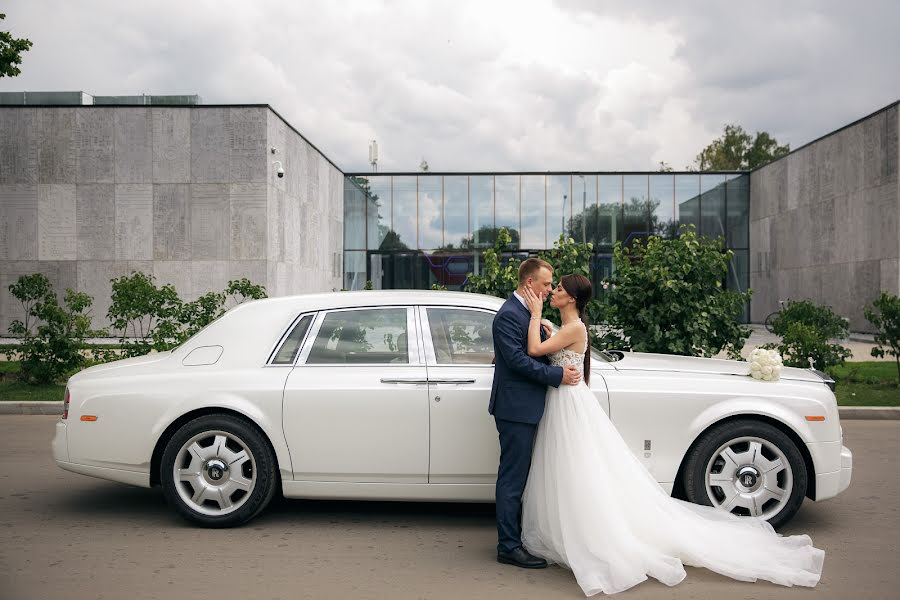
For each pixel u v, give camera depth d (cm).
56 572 421
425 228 3097
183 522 520
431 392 488
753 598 386
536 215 3075
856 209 2366
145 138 2098
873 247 2267
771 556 425
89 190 2103
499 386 438
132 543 474
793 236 2817
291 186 2334
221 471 498
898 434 878
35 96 2656
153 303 1137
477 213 3084
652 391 486
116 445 506
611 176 3073
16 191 2111
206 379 506
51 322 1170
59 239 2105
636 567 405
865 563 441
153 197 2102
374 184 3106
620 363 524
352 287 3105
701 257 972
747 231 3209
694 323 952
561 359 434
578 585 405
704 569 432
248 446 496
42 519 529
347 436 491
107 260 2106
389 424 489
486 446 485
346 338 513
